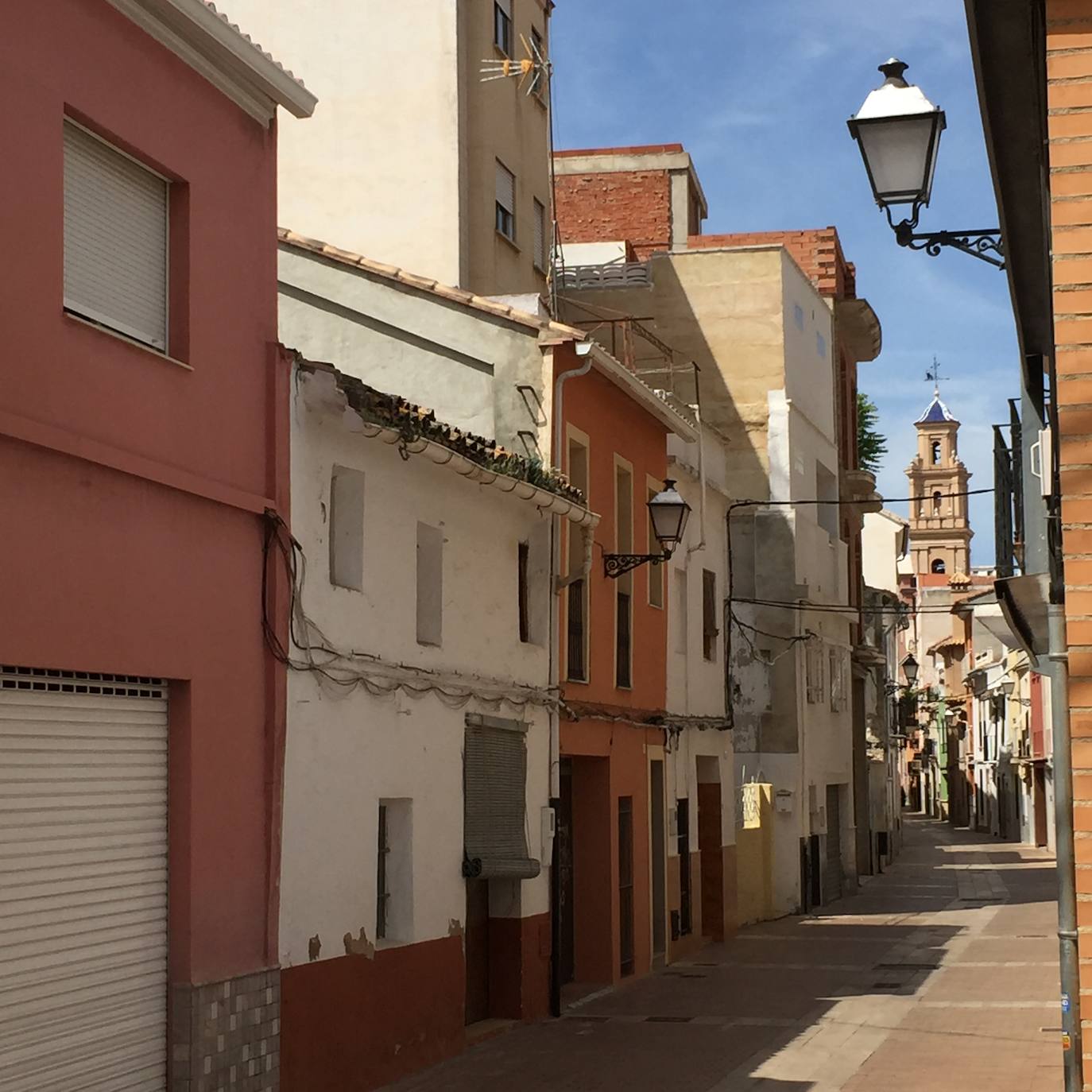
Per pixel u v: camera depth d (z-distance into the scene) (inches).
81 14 368.2
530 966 658.2
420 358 711.7
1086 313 323.6
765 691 1256.8
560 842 761.0
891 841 2148.1
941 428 4960.6
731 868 1056.2
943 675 3750.0
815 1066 553.0
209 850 408.5
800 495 1299.2
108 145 386.0
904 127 383.9
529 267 992.9
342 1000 485.4
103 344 372.8
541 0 1036.5
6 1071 334.3
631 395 799.1
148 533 386.9
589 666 756.0
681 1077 532.4
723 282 1275.8
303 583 466.6
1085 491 320.5
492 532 629.9
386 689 523.2
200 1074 396.8
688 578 970.1
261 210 451.2
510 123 963.3
